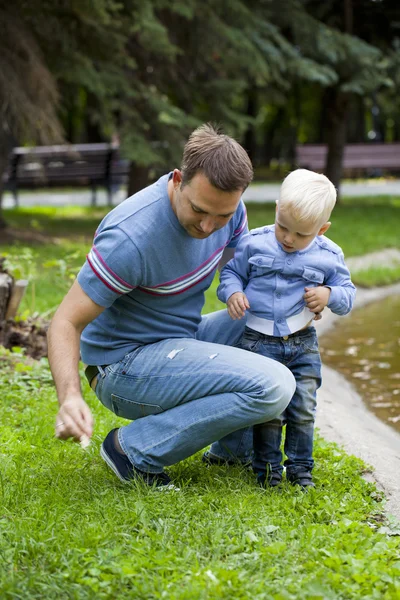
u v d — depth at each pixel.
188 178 3.34
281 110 35.25
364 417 5.69
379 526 3.60
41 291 8.67
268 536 3.29
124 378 3.79
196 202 3.33
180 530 3.33
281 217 3.71
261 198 23.91
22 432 4.56
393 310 9.89
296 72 17.39
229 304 3.88
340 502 3.75
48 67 12.91
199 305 3.93
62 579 2.91
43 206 21.78
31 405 5.13
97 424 4.75
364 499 3.89
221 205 3.32
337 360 7.47
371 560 3.12
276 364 3.70
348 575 3.01
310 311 3.91
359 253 13.12
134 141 13.98
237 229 4.02
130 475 3.78
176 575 2.95
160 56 15.60
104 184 21.30
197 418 3.67
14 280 6.50
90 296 3.54
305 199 3.62
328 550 3.19
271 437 3.91
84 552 3.08
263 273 3.91
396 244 14.21
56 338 3.51
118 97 14.71
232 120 16.59
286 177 3.79
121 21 12.96
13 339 6.33
